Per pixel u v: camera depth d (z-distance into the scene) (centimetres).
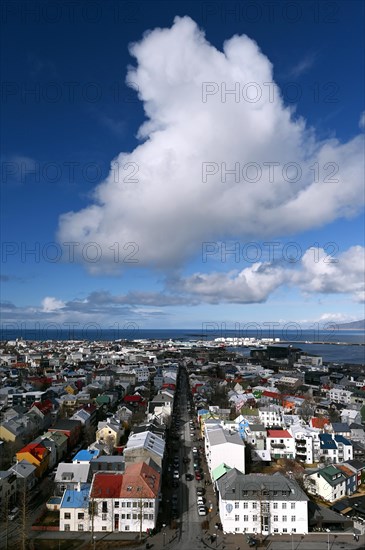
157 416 18138
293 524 9794
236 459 12788
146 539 9388
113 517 9812
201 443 16825
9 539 9275
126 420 18512
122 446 15662
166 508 10912
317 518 10075
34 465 12388
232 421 16750
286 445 14438
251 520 9800
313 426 17250
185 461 14538
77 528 9775
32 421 17000
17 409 19250
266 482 10181
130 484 10150
